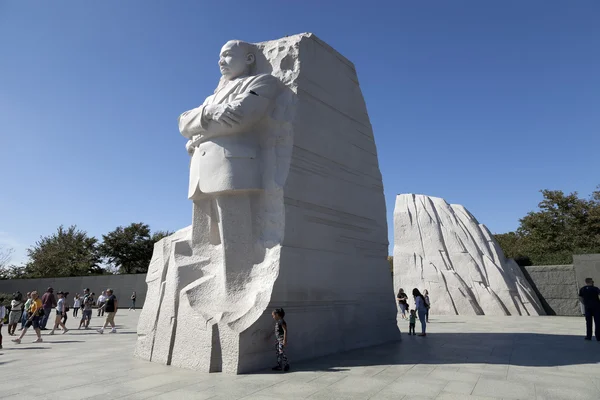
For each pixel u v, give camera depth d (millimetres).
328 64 8906
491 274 18859
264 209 7324
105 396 4961
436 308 18469
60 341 11000
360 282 8930
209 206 7598
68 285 32469
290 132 7539
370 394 4961
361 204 9359
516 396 4891
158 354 7250
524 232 30828
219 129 7254
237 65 7988
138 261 43219
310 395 4918
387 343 9352
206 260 7473
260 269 6965
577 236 26188
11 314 12969
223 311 6562
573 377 5883
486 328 12766
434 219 20578
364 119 10016
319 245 7812
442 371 6273
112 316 13383
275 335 6445
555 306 18625
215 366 6316
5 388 5406
